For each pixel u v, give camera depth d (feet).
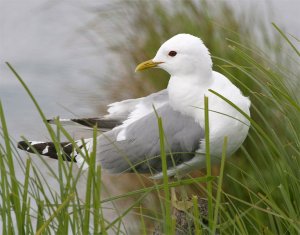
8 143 22.72
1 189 23.27
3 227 22.84
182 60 30.60
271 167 33.73
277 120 34.78
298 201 26.89
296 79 34.94
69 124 34.06
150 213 36.47
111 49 43.91
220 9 41.63
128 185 39.34
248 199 33.99
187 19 41.45
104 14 45.27
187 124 31.32
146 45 42.32
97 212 21.63
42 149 33.91
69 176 22.26
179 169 32.71
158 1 43.27
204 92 30.55
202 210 30.01
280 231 26.11
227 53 38.52
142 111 33.32
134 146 32.78
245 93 35.94
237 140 30.71
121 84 42.63
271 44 38.83
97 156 33.65
